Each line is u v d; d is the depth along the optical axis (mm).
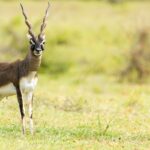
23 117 26062
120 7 82688
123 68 52750
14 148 23391
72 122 29938
